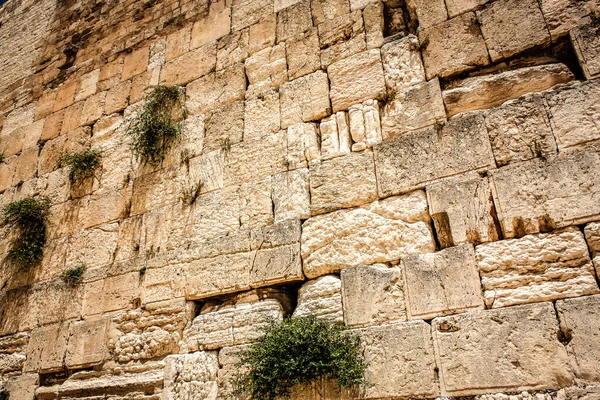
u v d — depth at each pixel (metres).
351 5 5.98
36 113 8.20
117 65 7.72
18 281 6.64
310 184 5.07
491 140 4.39
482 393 3.61
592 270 3.66
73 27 8.91
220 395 4.47
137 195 6.23
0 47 9.92
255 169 5.51
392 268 4.34
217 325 4.85
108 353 5.41
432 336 3.92
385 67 5.34
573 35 4.52
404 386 3.84
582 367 3.41
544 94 4.35
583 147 4.04
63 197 6.93
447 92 4.92
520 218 4.02
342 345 4.09
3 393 5.78
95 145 7.11
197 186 5.80
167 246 5.64
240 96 6.16
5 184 7.71
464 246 4.11
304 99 5.64
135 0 8.30
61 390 5.43
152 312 5.33
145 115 6.62
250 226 5.21
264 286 4.84
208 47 6.85
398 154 4.75
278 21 6.44
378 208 4.64
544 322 3.62
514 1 4.95
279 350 4.09
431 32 5.27
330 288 4.49
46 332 5.93
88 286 5.96
